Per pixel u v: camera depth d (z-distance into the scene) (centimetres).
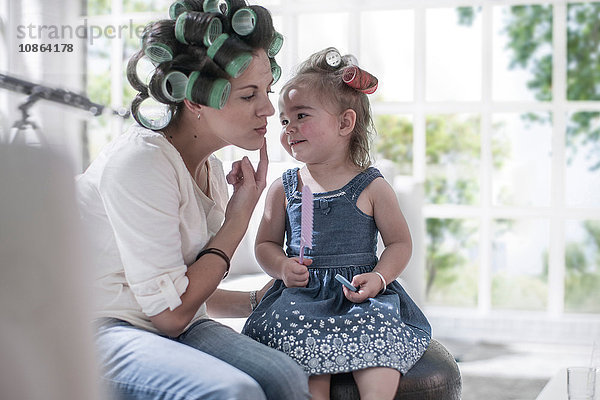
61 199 81
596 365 148
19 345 79
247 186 152
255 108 146
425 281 371
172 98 142
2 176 78
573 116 353
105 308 139
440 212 367
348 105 164
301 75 165
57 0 276
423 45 365
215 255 142
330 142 162
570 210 354
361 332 141
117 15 329
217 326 144
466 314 364
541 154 357
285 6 366
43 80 266
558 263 356
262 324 149
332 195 162
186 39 141
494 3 357
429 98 368
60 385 82
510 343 351
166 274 132
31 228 79
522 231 360
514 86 359
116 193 133
